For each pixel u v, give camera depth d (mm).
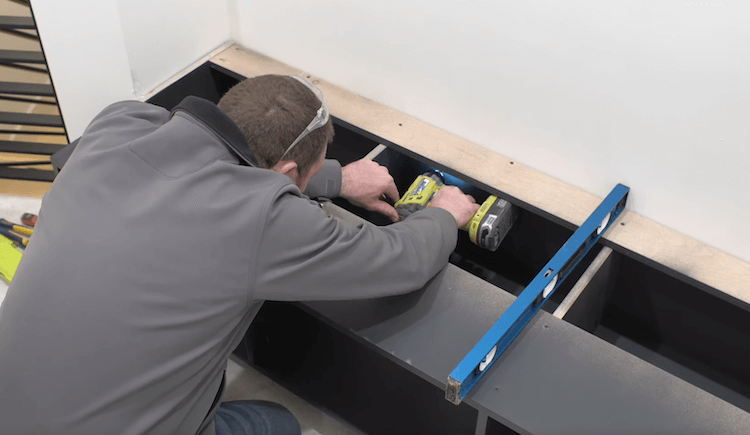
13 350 1269
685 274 1863
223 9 2451
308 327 2094
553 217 2006
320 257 1354
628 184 1954
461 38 1979
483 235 1999
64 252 1284
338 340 2084
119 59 2236
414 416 2102
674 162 1820
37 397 1249
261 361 2195
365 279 1450
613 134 1880
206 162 1332
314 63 2396
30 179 2520
